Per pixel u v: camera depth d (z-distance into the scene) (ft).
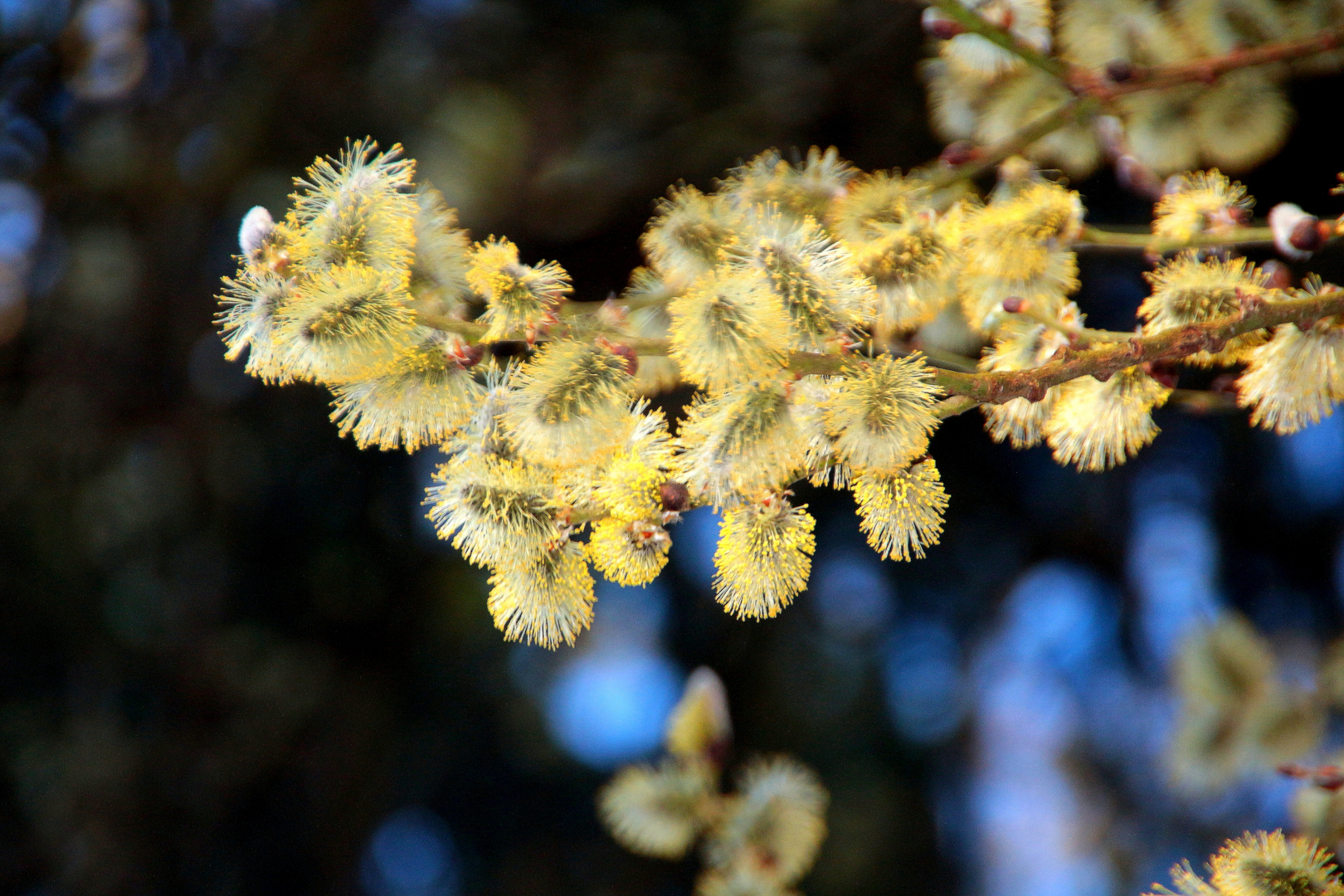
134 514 9.20
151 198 8.75
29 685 9.11
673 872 10.86
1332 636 8.02
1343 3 4.28
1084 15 4.35
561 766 11.09
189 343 9.07
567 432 3.70
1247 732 4.53
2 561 8.89
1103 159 4.51
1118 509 9.16
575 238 8.04
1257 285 3.83
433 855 11.34
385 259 3.71
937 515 3.79
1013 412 3.94
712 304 3.68
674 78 8.33
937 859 10.34
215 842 9.30
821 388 3.75
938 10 4.13
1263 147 4.35
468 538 3.76
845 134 7.88
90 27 8.79
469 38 8.54
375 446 9.27
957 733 10.53
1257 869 3.84
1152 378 3.87
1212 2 4.32
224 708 9.34
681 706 4.59
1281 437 8.12
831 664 10.51
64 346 9.11
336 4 8.21
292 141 8.60
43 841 8.84
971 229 3.89
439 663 10.38
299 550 9.52
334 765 9.77
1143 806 9.07
